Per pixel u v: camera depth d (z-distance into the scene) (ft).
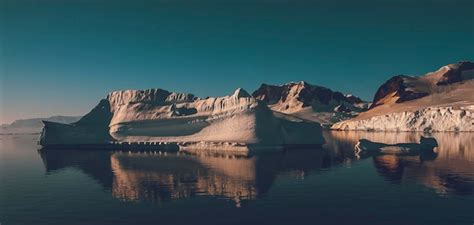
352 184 226.38
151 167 312.91
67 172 289.53
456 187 213.46
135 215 166.50
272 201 187.11
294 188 217.15
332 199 189.47
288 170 286.05
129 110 605.73
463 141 562.66
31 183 242.58
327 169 288.92
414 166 297.94
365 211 167.53
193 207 178.09
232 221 156.66
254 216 162.81
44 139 573.33
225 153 429.79
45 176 270.67
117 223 155.84
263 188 218.18
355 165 310.45
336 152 430.20
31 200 194.80
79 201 191.72
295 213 166.30
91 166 325.62
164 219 160.35
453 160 331.57
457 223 150.71
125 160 369.50
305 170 284.82
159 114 580.30
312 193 203.41
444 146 472.03
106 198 197.57
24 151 496.23
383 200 185.88
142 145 538.06
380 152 416.87
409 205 176.04
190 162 344.28
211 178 253.24
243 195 200.95
